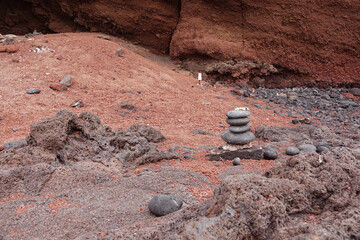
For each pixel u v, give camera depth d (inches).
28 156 223.9
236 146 276.2
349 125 419.8
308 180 137.9
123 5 705.0
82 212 160.2
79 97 438.6
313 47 590.6
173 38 682.2
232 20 629.6
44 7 812.6
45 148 233.6
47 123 239.0
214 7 631.8
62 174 204.2
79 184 201.3
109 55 562.9
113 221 151.9
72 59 526.9
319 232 109.5
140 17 702.5
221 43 631.2
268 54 614.9
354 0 552.1
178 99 485.7
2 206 165.9
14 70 474.9
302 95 567.5
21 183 193.5
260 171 239.3
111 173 226.5
